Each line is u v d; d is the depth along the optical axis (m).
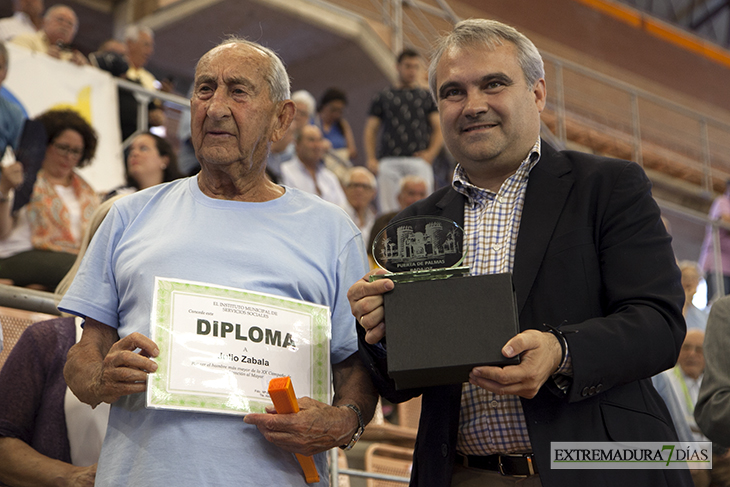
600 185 1.54
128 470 1.39
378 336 1.37
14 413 1.87
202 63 1.62
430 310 1.32
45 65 4.07
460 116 1.62
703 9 13.04
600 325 1.36
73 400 1.91
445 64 1.66
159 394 1.34
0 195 3.37
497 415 1.49
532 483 1.44
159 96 4.47
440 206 1.74
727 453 2.51
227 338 1.42
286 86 1.68
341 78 8.46
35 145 3.59
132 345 1.36
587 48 10.58
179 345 1.38
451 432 1.49
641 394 1.46
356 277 1.67
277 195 1.69
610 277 1.46
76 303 1.52
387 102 5.80
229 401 1.38
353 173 5.41
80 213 3.63
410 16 8.41
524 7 10.12
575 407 1.41
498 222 1.62
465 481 1.52
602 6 11.09
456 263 1.42
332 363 1.64
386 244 1.46
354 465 2.92
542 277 1.48
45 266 3.22
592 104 10.24
